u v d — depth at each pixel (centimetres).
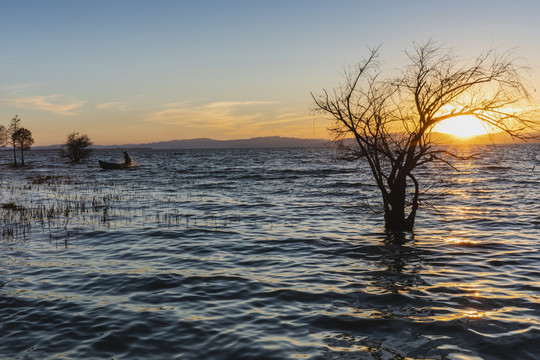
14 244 1596
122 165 7269
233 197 3166
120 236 1759
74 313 910
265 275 1212
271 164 8862
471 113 1577
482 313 915
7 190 3569
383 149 1797
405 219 1881
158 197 3144
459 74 1612
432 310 935
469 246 1576
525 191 3372
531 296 1021
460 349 746
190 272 1238
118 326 841
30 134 7806
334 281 1154
